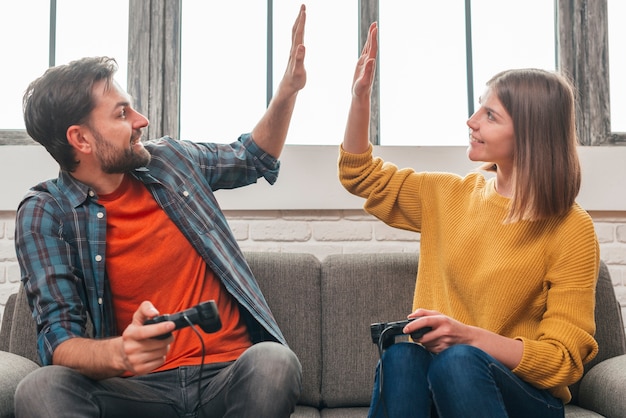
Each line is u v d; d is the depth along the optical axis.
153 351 1.21
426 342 1.35
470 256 1.55
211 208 1.61
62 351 1.30
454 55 2.45
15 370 1.57
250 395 1.24
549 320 1.43
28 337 1.82
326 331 1.89
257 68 2.43
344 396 1.84
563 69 2.42
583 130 2.41
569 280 1.45
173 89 2.39
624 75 2.45
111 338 1.27
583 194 2.28
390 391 1.28
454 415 1.24
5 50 2.41
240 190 2.26
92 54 2.41
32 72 2.41
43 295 1.39
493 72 2.45
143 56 2.40
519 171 1.49
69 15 2.41
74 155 1.49
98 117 1.46
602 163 2.29
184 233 1.52
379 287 1.91
